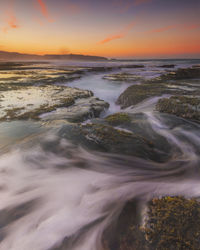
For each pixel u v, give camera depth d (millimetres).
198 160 6078
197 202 3469
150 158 6344
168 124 9383
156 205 3523
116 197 4180
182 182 4766
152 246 2604
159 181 4832
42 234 3361
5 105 13711
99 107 14141
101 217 3592
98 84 31781
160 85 22094
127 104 16641
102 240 3014
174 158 6355
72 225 3486
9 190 4758
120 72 53094
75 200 4285
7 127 9281
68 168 5797
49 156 6422
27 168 5777
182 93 16234
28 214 3895
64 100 15547
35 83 28328
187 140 7688
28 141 7535
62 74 43125
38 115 11289
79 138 7637
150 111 11906
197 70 38062
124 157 6297
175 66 80938
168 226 2875
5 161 6105
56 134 8086
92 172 5559
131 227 3104
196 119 9883
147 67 76938
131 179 5062
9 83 26500
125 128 9078
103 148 6887
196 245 2490
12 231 3473
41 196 4484
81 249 2975
